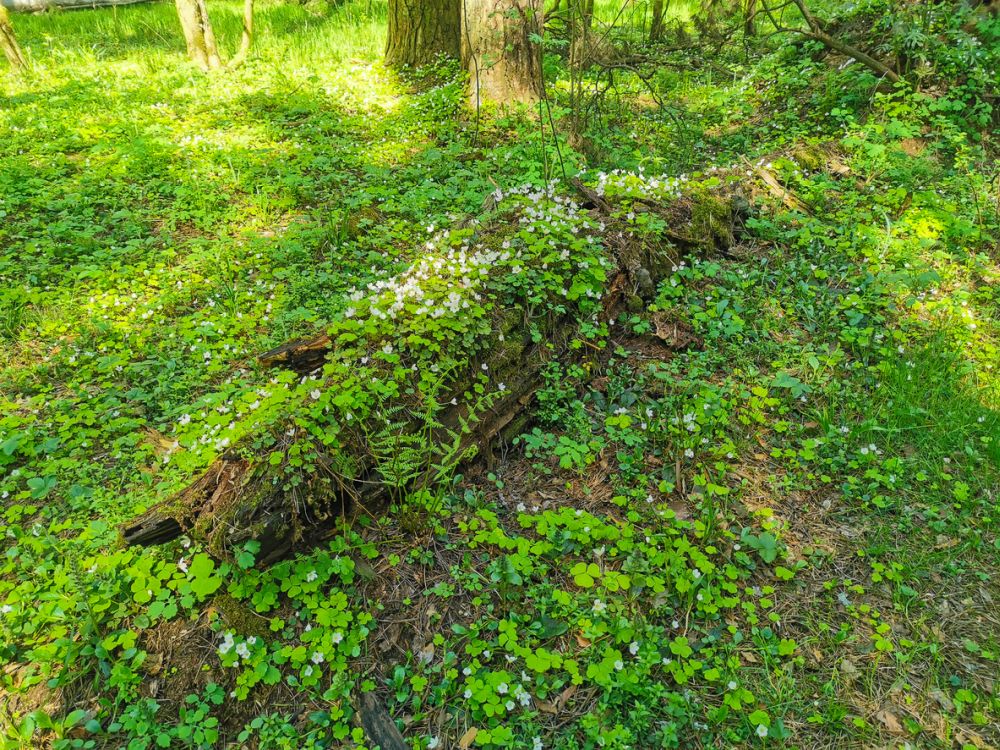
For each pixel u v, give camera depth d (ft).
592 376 14.53
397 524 11.44
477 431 12.57
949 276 17.78
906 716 9.29
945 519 12.01
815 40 29.43
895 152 21.44
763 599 10.61
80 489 12.59
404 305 12.57
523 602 10.46
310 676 9.45
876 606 10.74
